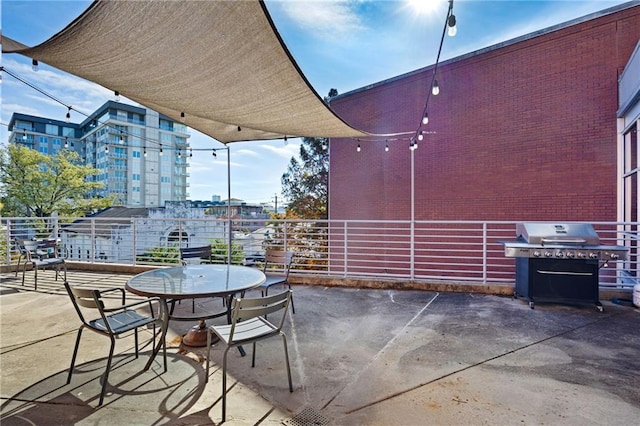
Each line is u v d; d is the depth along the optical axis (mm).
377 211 10031
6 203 16938
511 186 7797
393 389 2354
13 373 2559
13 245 6922
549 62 7297
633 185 5801
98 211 19484
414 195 9211
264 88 3244
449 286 5000
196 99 3619
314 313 4016
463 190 8438
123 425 1960
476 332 3385
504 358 2812
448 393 2297
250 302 2178
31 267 6445
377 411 2102
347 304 4375
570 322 3650
